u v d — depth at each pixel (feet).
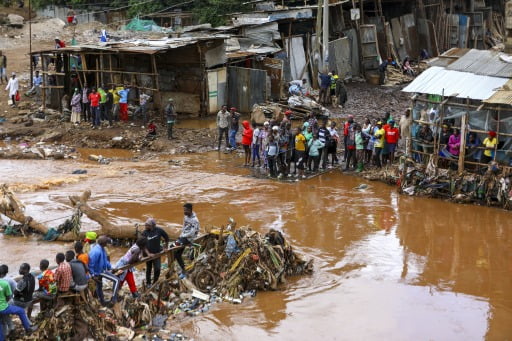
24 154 82.84
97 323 36.88
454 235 56.54
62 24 155.63
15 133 92.73
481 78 68.54
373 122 98.27
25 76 115.44
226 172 76.64
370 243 54.19
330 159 82.79
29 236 54.65
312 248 52.80
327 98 109.70
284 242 47.73
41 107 102.22
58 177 72.74
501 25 171.12
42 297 36.86
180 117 101.09
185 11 150.71
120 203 63.93
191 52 99.86
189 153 85.35
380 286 45.91
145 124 94.89
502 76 67.97
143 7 152.05
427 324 40.50
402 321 40.81
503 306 43.16
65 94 102.32
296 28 129.39
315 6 125.49
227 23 138.72
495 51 74.69
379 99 116.67
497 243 54.75
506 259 51.26
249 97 102.99
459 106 66.39
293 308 42.27
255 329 39.32
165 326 39.42
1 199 56.54
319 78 118.42
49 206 62.44
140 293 41.68
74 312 36.76
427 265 49.83
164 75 102.89
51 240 53.57
